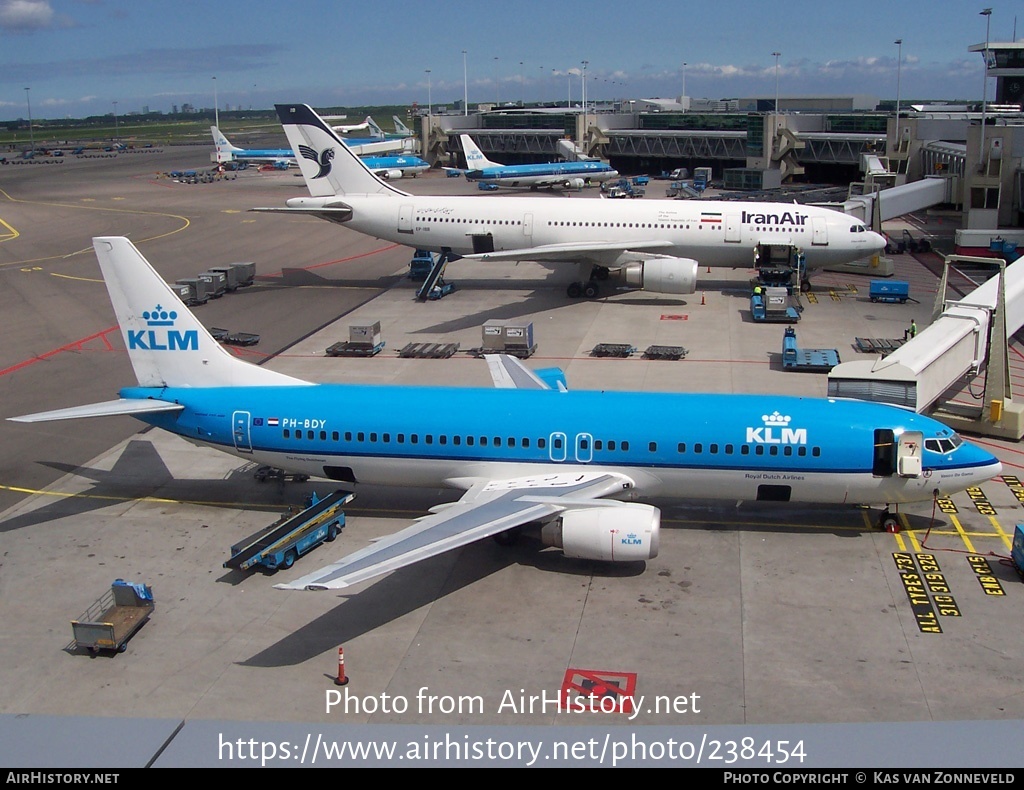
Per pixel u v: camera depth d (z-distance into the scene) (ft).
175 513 113.39
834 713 72.95
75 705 75.72
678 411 103.50
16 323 210.18
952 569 96.89
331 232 346.54
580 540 93.25
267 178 593.83
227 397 110.42
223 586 95.20
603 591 93.25
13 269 275.59
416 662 81.20
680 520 109.70
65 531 108.37
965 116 391.65
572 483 100.32
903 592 92.22
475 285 248.11
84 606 91.40
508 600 91.86
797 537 104.83
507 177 465.47
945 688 76.07
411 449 106.11
